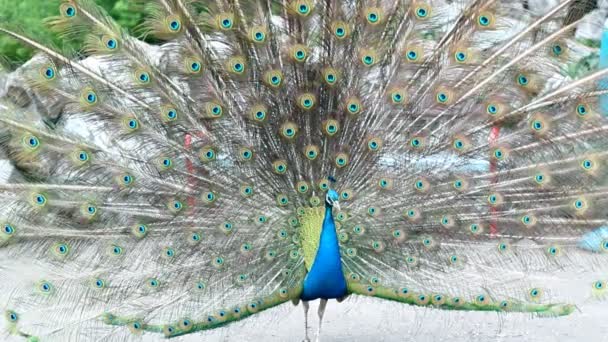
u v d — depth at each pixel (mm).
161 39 6473
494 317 8977
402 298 6574
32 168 6492
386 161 6828
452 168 6777
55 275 6328
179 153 6598
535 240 6723
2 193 6418
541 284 6559
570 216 6703
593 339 8258
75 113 6469
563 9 6641
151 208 6582
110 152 6570
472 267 6648
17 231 6320
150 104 6543
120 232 6492
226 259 6559
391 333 8508
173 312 6312
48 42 6445
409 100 6727
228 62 6512
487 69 6672
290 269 6656
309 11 6438
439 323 8828
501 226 6727
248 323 8648
